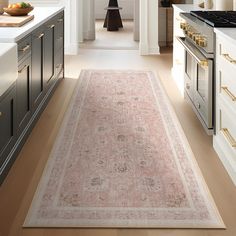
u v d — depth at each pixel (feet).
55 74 16.12
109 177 9.16
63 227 7.19
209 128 11.44
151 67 21.97
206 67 11.16
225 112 9.71
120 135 11.84
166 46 29.78
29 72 11.21
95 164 9.86
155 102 15.21
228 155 9.44
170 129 12.34
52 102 14.90
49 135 11.72
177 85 17.60
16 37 9.32
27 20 12.03
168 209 7.78
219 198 8.27
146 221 7.36
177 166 9.75
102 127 12.50
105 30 38.75
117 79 18.93
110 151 10.67
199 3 18.66
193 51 12.09
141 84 17.99
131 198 8.21
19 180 9.00
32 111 11.85
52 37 15.14
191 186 8.72
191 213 7.64
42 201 8.08
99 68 21.56
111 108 14.43
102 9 47.80
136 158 10.23
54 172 9.39
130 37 34.17
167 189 8.59
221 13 13.19
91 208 7.82
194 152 10.63
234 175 8.84
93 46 29.25
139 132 12.09
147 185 8.78
